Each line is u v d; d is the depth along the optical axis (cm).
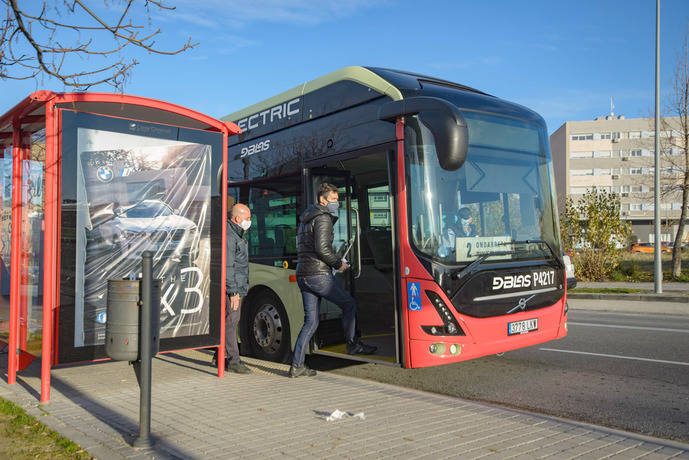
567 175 9088
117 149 560
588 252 2097
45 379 513
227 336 657
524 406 558
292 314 719
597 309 1413
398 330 596
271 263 760
